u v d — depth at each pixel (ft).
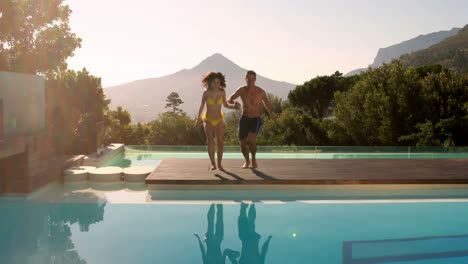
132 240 16.84
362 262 14.53
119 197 24.27
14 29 77.61
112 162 37.70
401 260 14.80
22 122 30.89
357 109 93.20
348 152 41.78
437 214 21.18
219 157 27.61
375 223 19.61
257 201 23.41
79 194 24.97
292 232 18.15
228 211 21.48
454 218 20.52
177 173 26.66
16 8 76.18
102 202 23.08
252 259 14.82
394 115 82.84
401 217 20.59
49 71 82.74
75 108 41.55
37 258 14.67
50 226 18.71
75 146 35.04
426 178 25.62
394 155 41.75
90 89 63.93
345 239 17.21
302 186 25.17
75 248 15.81
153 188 25.02
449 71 89.15
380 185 25.71
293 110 102.78
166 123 117.39
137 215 20.63
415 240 17.16
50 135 32.55
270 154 40.96
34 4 80.69
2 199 23.41
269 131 93.86
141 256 15.02
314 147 41.39
